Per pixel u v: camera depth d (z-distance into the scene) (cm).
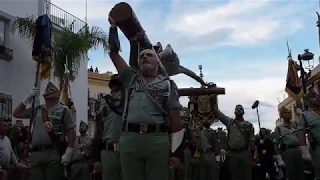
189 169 983
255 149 1037
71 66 1595
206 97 1009
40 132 598
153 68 418
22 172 703
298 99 1280
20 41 1694
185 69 869
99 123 613
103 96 621
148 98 403
